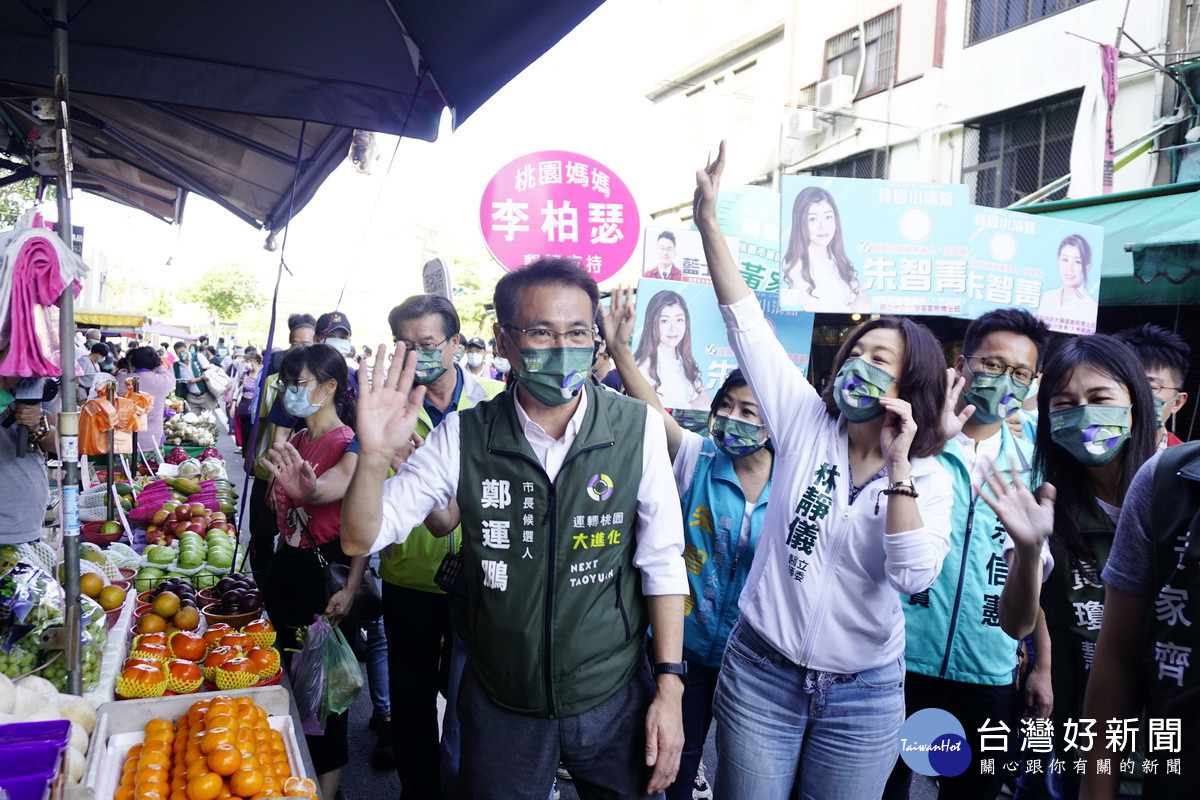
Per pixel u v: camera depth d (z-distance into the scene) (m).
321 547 2.85
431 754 2.84
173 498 5.51
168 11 3.08
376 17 2.96
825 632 1.94
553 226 4.28
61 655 2.31
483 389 3.15
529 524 1.80
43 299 2.03
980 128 10.50
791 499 2.02
